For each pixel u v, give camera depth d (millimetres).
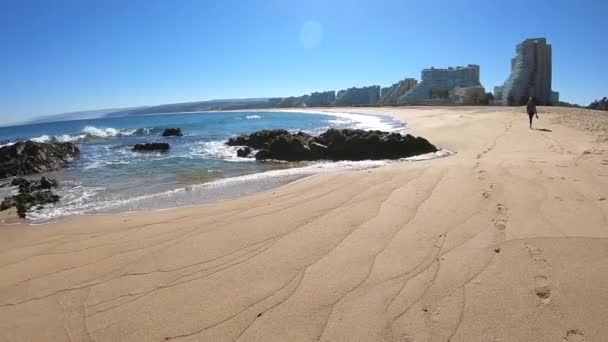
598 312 3055
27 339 3191
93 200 8602
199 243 4961
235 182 9602
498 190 6281
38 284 4137
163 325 3242
